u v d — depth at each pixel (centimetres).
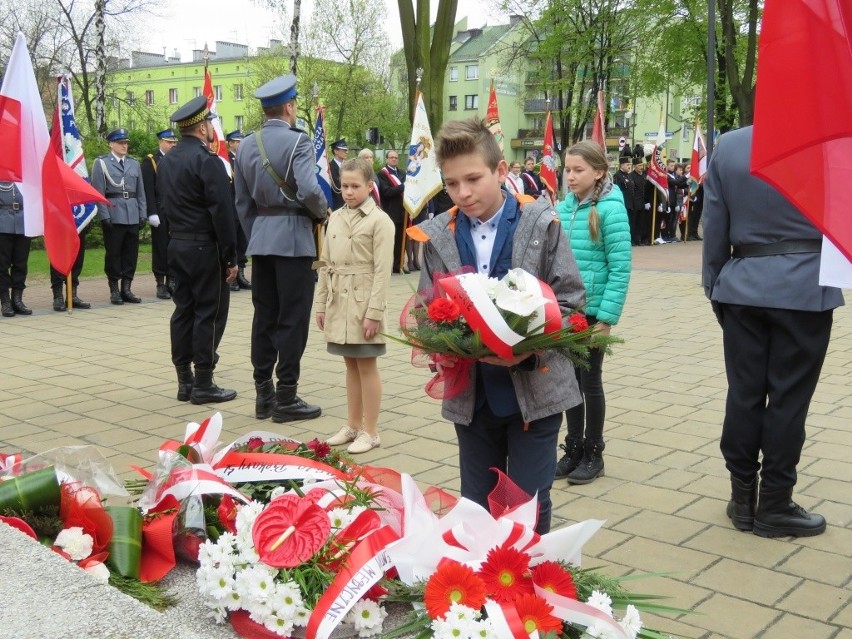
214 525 246
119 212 1091
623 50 3322
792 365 380
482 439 278
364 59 4197
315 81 4041
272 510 218
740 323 389
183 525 237
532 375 260
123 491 258
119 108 3791
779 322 374
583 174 445
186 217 601
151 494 255
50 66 3250
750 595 336
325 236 519
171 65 7488
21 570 193
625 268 441
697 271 1506
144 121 3297
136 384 684
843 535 394
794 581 348
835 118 270
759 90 277
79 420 578
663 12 2856
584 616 195
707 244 407
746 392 390
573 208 457
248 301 1148
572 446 468
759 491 397
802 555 373
